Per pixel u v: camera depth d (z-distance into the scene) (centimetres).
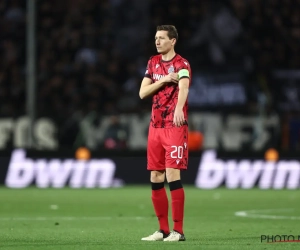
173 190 3155
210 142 8638
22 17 10600
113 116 8581
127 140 8562
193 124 8606
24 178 8044
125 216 4850
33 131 8100
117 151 8138
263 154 8075
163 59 3212
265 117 8650
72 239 3284
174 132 3150
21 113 8619
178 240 3144
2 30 10519
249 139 8638
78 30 10556
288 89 9719
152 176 3241
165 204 3234
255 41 10331
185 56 10169
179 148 3144
